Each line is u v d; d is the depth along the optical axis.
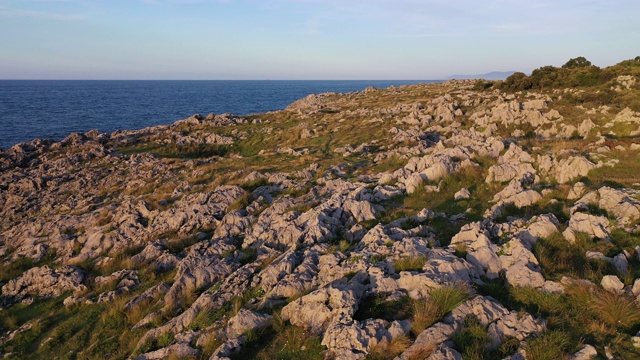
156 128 63.25
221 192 25.08
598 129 31.72
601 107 37.06
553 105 41.47
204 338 10.60
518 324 8.53
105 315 14.59
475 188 18.83
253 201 23.59
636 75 46.59
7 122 108.00
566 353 7.60
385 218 16.64
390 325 8.86
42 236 25.98
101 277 18.45
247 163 38.97
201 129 60.84
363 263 11.68
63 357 12.85
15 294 18.61
